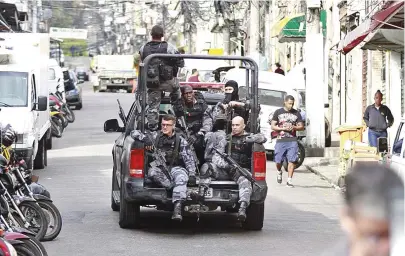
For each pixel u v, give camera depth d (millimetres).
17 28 54344
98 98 80438
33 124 26844
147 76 17906
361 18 41062
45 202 16344
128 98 79688
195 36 107062
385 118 29078
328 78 51250
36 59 30875
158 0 104125
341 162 25609
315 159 32906
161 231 17828
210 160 17078
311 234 17609
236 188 16953
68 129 47938
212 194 16812
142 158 16969
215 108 18109
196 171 17203
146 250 15680
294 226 18641
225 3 73625
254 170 17125
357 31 26516
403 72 35656
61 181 26125
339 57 48250
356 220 4715
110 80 97188
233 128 17219
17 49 31656
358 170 4754
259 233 17703
